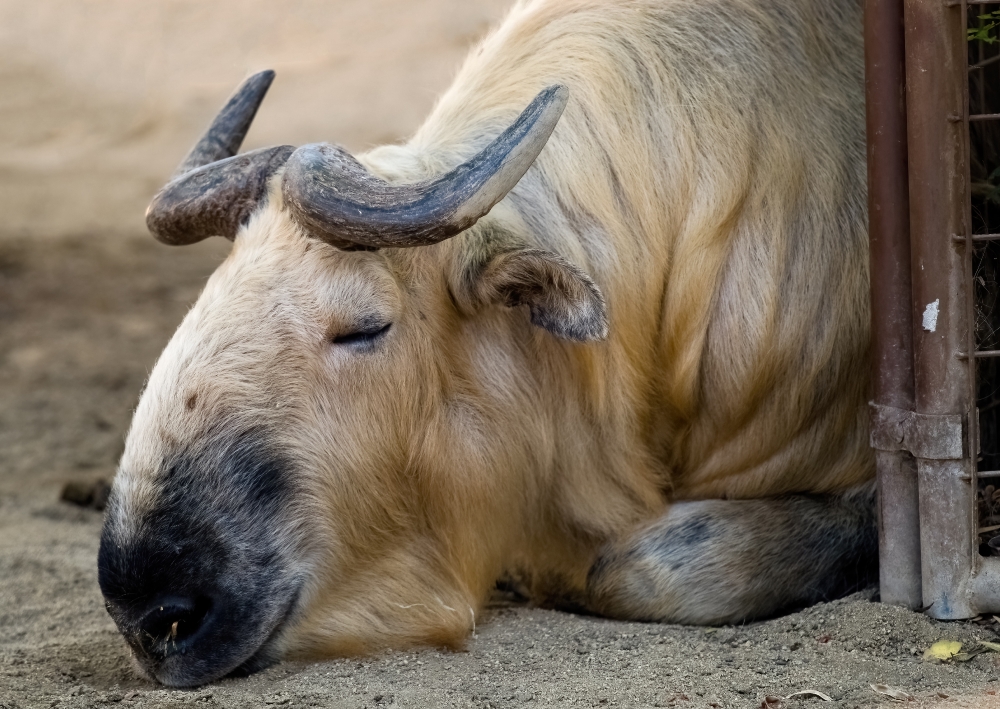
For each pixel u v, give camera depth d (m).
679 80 16.73
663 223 16.52
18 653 15.98
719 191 16.45
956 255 14.20
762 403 17.08
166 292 42.47
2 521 23.73
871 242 14.89
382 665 14.88
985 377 16.55
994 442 16.80
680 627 15.77
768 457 17.31
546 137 13.62
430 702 13.34
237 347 14.52
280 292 14.74
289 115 59.56
